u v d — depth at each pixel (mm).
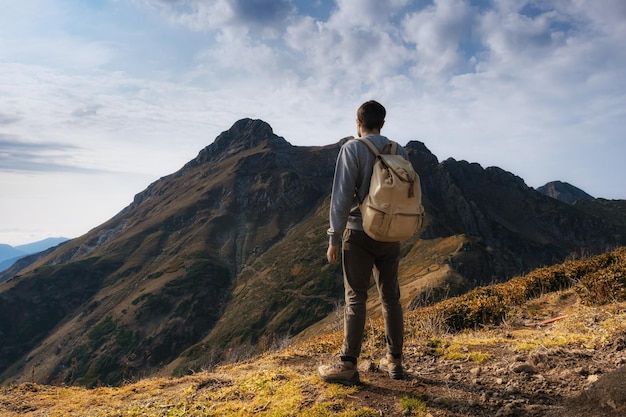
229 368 5477
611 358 3619
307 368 4805
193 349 118750
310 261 161375
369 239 3365
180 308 141625
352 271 3451
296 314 128875
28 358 129625
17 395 4820
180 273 161375
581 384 3145
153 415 3729
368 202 3158
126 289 160250
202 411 3615
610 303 6629
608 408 2529
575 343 4223
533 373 3500
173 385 4734
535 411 2846
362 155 3311
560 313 7383
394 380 3592
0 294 152375
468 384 3381
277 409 3299
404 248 128750
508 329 6543
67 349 129000
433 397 3186
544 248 197250
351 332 3486
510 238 198000
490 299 7727
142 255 189500
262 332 123062
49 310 152875
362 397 3299
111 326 135125
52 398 4727
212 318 141250
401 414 2994
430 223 140250
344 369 3504
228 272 170625
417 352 4445
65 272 169875
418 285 89000
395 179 3072
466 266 102312
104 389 4961
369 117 3471
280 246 187125
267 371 4441
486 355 4086
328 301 133500
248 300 144000
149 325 134625
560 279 9664
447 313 7445
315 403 3271
